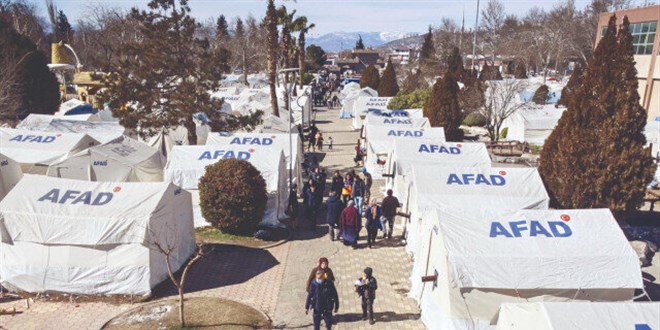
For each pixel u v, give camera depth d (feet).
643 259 48.52
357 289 37.19
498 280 32.17
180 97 69.67
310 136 107.34
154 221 40.45
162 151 79.30
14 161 59.41
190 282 43.47
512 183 50.24
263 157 59.52
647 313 24.72
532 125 104.78
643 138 50.11
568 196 51.57
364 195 64.23
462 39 260.42
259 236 53.42
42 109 104.99
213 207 52.80
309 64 277.64
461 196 48.34
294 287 43.11
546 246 33.86
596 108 49.80
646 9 112.88
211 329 35.32
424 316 37.22
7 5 175.01
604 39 49.85
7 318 36.73
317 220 61.31
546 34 237.45
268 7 96.78
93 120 90.12
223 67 72.54
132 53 70.44
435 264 35.29
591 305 25.02
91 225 39.34
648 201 60.39
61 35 242.58
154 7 69.46
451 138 102.32
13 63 95.14
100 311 38.14
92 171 61.98
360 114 134.72
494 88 103.76
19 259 40.42
